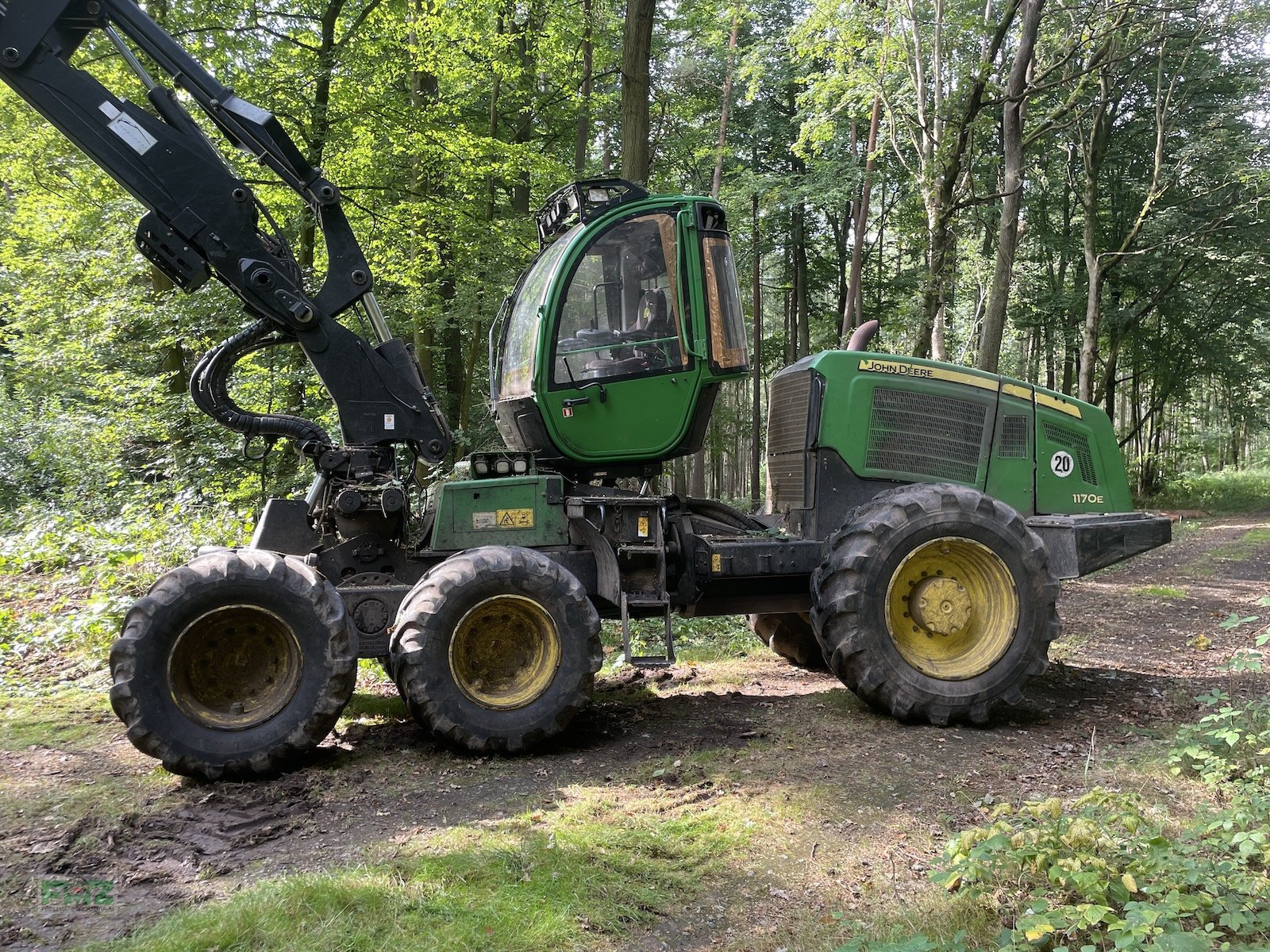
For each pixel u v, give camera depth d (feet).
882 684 16.49
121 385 38.14
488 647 15.40
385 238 42.24
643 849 11.28
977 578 17.40
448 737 14.78
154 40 15.88
